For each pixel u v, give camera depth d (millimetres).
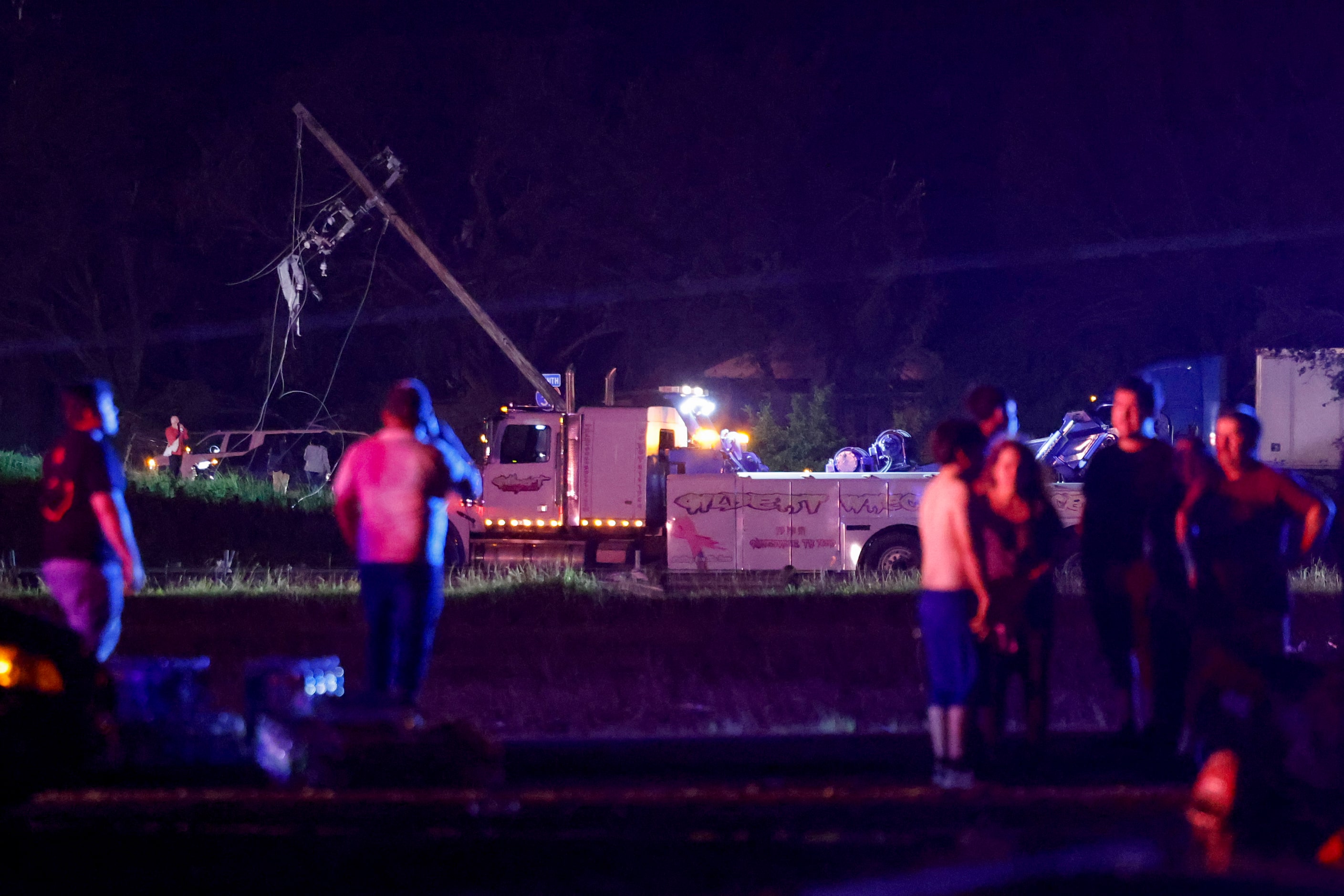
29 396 136125
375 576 22078
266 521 63469
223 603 38531
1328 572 44594
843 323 129125
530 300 133875
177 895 16359
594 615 36250
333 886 16625
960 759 20109
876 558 50781
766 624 35531
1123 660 22766
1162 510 21641
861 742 24672
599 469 57969
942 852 17922
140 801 19875
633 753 23641
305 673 22484
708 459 56719
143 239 141000
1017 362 118688
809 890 16438
